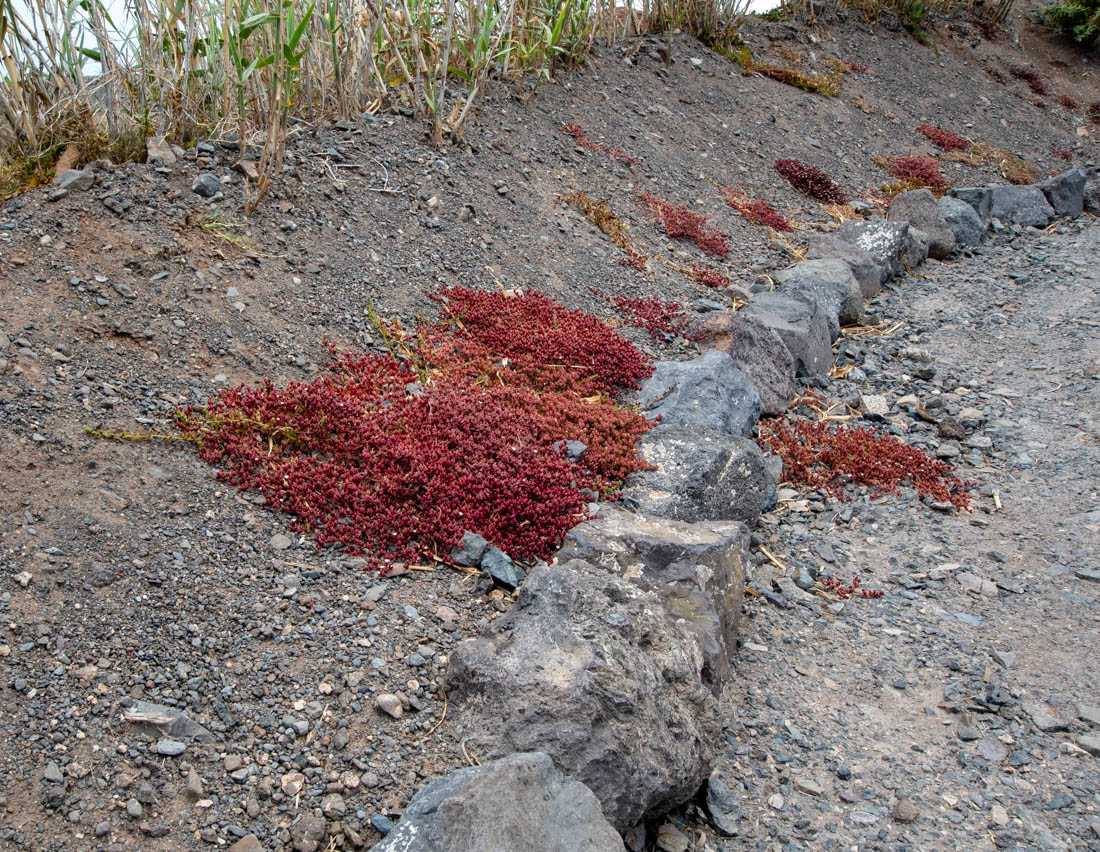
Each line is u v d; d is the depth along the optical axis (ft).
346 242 19.47
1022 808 10.82
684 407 18.04
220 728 9.91
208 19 19.70
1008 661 13.35
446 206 22.33
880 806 10.78
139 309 15.39
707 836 10.33
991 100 47.39
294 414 14.70
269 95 18.93
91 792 8.93
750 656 13.30
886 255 28.84
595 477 15.35
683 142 33.12
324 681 10.75
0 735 9.13
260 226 18.45
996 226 34.63
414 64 27.14
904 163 38.58
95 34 18.07
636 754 9.64
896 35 49.21
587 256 24.06
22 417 12.60
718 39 40.98
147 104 19.26
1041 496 17.74
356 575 12.53
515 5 28.68
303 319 17.19
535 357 18.79
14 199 16.33
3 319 13.94
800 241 29.91
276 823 9.16
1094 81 53.01
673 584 12.53
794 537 16.48
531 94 29.53
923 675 13.10
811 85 41.24
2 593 10.41
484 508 13.91
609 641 10.34
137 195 17.19
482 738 10.02
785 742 11.71
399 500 13.88
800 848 10.16
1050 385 22.12
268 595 11.78
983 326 25.93
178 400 14.32
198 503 12.84
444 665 11.32
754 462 16.22
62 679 9.86
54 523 11.44
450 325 18.93
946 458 19.22
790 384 21.08
